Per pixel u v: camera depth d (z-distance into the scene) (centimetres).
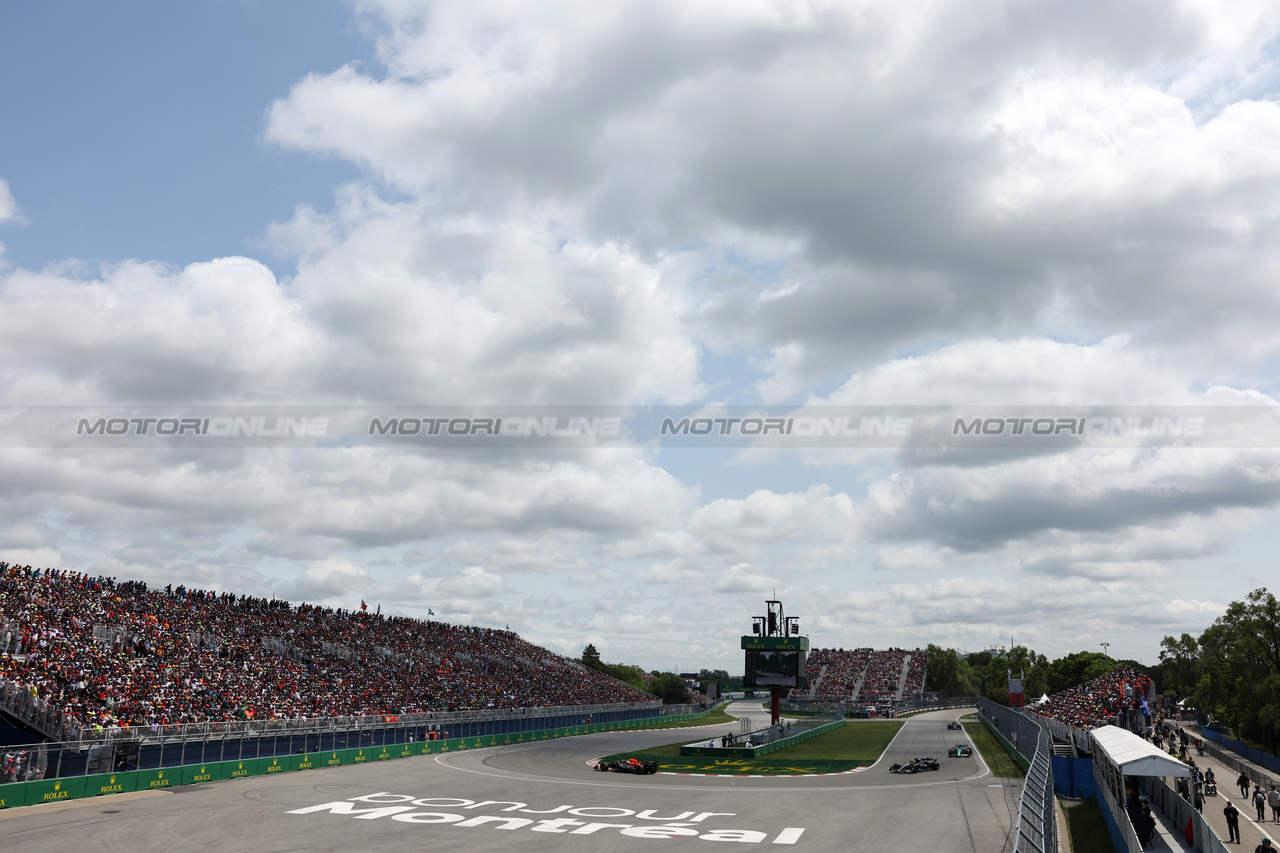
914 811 3697
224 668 5672
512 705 8525
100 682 4538
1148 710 6762
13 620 4672
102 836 2895
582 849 2891
